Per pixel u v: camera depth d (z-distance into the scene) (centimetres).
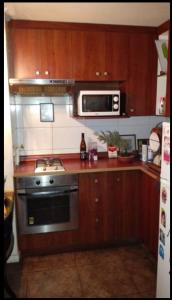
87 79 260
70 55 253
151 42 268
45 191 240
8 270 231
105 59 261
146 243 254
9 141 228
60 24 246
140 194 262
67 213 251
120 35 260
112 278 218
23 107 279
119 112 265
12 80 225
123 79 268
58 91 263
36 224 246
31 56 245
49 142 291
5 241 174
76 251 262
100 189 254
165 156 166
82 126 296
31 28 242
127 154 283
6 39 221
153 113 281
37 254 256
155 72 274
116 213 262
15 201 237
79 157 297
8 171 230
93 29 254
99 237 262
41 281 215
